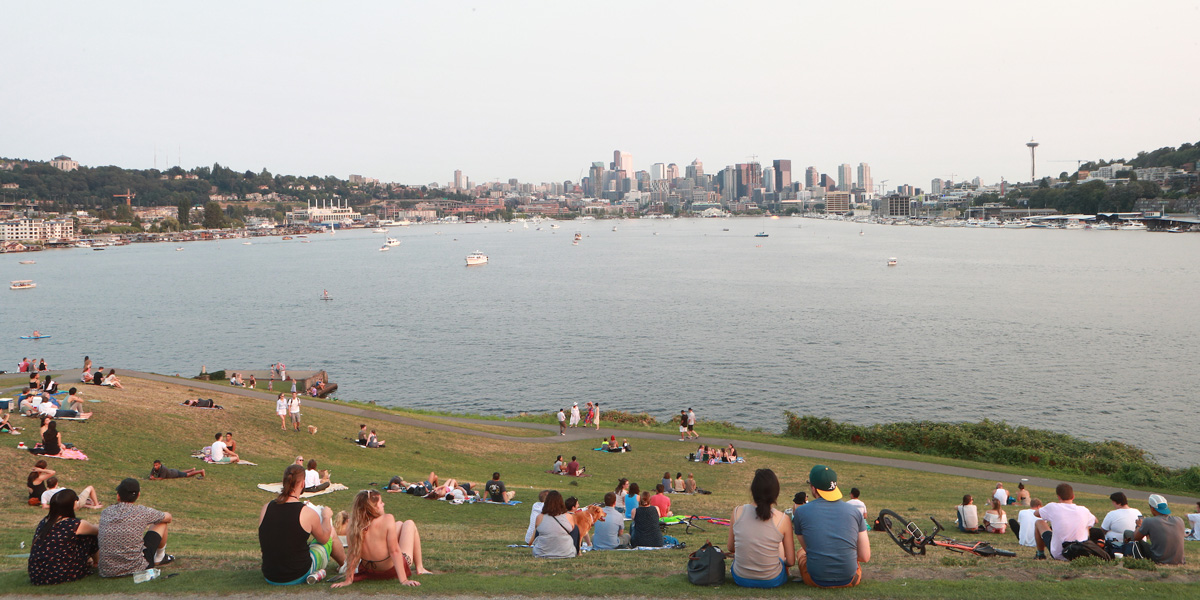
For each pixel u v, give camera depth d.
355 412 49.00
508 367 90.62
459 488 28.09
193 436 33.94
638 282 192.50
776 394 75.62
